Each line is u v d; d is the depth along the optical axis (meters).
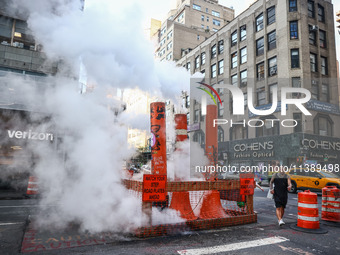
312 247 3.98
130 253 3.58
